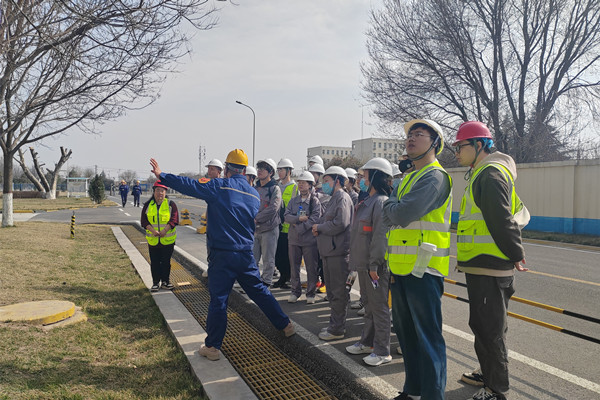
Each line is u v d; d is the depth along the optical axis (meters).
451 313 5.48
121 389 3.23
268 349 4.27
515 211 3.20
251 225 4.14
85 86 6.86
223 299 3.90
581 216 14.52
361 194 5.63
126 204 33.31
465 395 3.32
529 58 18.66
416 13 19.03
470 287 3.10
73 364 3.56
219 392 3.20
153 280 6.16
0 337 3.90
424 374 2.88
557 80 18.61
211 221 4.02
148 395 3.17
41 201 35.75
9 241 9.40
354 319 5.25
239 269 4.01
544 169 15.57
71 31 5.51
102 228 14.66
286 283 7.14
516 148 19.03
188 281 6.94
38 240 10.09
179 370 3.65
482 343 3.05
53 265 7.43
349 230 4.50
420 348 2.91
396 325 3.17
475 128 3.25
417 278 2.94
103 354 3.87
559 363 3.96
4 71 5.94
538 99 19.11
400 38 19.59
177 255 9.60
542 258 10.26
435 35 18.84
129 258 8.64
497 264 2.95
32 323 4.38
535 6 18.03
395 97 20.17
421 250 2.90
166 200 6.26
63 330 4.34
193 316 5.11
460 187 18.23
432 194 2.89
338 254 4.45
